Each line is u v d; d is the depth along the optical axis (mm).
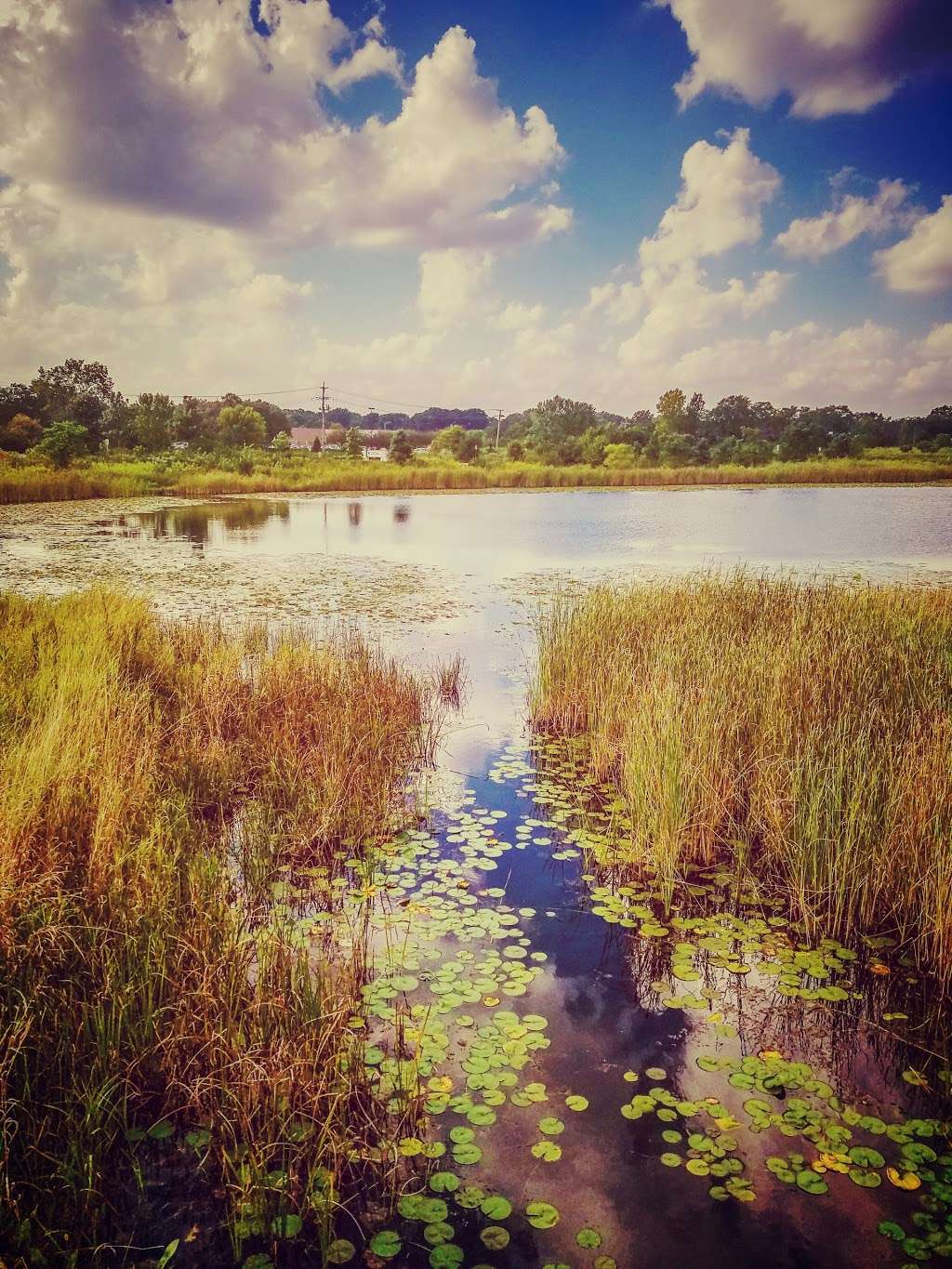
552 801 5797
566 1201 2566
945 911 3848
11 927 3404
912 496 41344
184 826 4703
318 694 7043
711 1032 3406
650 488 48594
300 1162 2664
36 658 6918
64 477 35594
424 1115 2887
